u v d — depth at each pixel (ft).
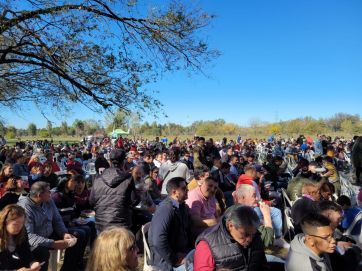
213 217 16.87
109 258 7.27
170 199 13.43
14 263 11.73
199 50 27.48
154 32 26.27
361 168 30.17
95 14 25.36
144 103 29.14
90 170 44.93
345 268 12.35
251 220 9.29
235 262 9.45
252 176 25.90
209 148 44.88
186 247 13.58
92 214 19.69
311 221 9.78
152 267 12.74
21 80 30.50
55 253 15.48
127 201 15.94
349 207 16.42
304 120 268.82
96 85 27.76
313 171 28.12
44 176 28.07
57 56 26.17
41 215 14.88
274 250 17.83
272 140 114.01
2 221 11.59
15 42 26.58
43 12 24.17
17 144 77.61
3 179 23.34
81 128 315.37
